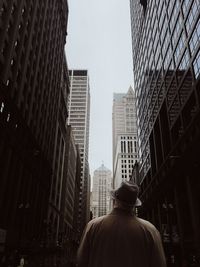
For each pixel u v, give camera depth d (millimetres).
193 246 42281
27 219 56719
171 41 54750
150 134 73750
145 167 82250
